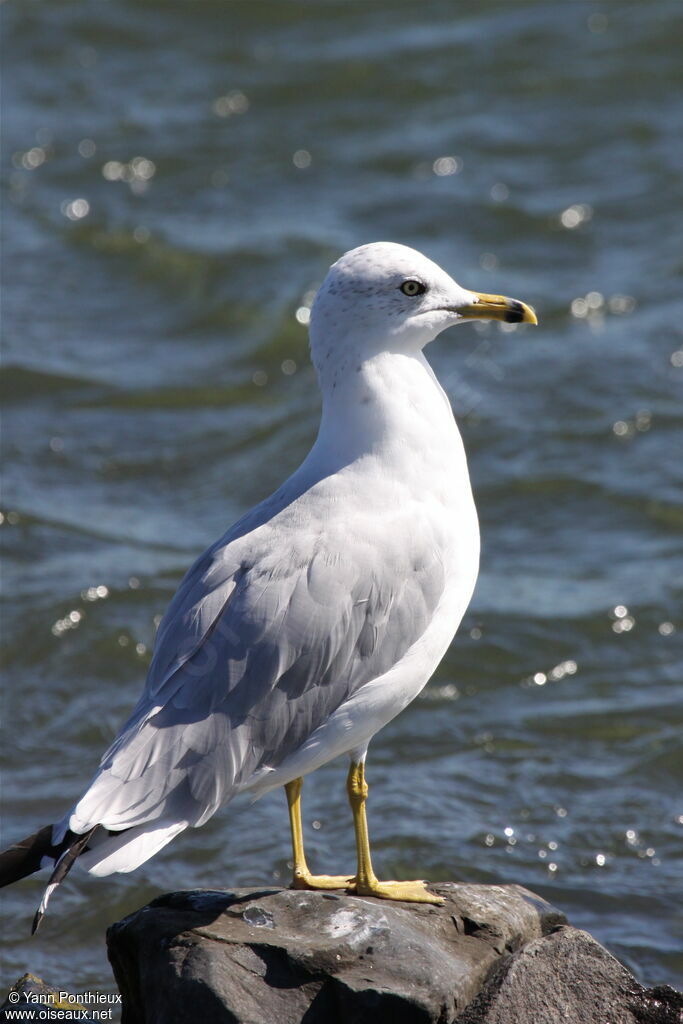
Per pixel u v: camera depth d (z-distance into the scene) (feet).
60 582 50.49
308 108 87.61
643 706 44.78
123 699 45.52
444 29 94.53
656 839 39.04
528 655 47.37
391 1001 24.73
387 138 83.87
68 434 61.11
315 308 28.66
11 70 93.15
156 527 54.85
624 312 67.15
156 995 25.45
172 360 66.85
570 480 56.34
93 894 36.96
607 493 55.67
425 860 37.96
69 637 47.93
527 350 64.85
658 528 53.98
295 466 58.54
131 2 97.60
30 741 43.50
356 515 27.32
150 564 51.83
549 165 80.07
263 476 58.18
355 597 26.61
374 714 27.25
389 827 39.24
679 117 83.51
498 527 54.60
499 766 42.34
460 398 61.46
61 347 67.46
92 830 24.08
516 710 45.09
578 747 43.21
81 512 55.57
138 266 73.31
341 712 26.63
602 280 69.82
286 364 66.08
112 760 24.80
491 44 92.07
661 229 73.77
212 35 96.12
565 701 45.42
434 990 25.11
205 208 78.02
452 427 29.14
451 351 65.21
